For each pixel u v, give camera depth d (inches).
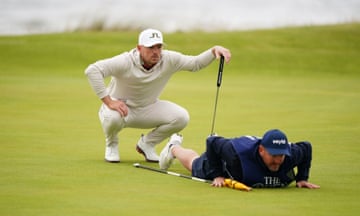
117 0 4845.0
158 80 1110.4
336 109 1969.7
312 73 3312.0
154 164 1132.5
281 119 1748.3
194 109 1959.9
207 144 911.7
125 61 1079.6
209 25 4478.3
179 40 3801.7
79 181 957.2
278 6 5098.4
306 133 1496.1
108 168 1064.2
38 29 4670.3
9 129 1494.8
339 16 4825.3
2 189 898.1
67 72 3107.8
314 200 852.6
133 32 4173.2
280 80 3011.8
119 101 1100.5
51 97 2181.3
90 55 3501.5
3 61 3321.9
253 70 3344.0
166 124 1149.7
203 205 819.4
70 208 797.9
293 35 4042.8
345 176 1023.6
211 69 3344.0
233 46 3762.3
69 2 5162.4
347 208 812.6
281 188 925.8
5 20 4867.1
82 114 1786.4
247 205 821.2
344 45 3882.9
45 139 1362.0
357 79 3088.1
